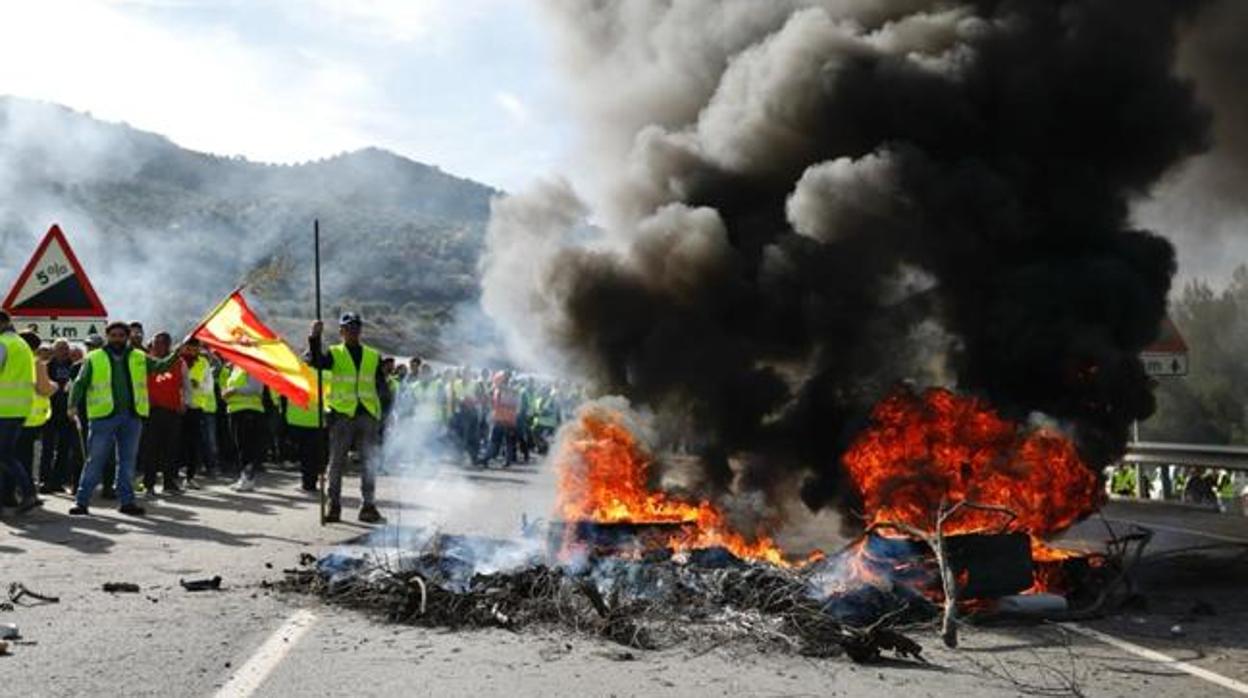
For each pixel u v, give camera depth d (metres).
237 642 6.16
